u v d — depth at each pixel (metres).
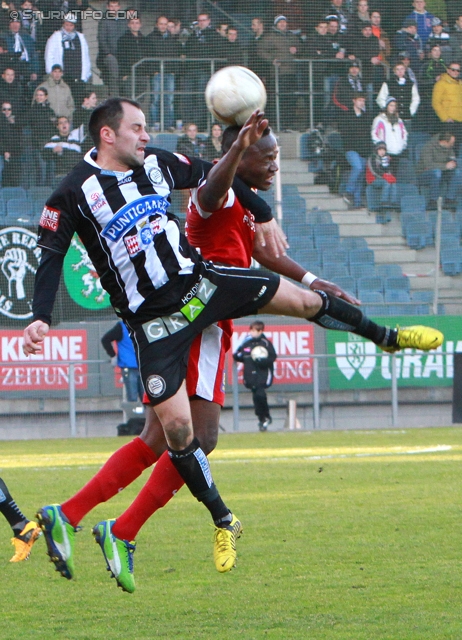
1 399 32.19
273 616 8.51
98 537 8.14
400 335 8.61
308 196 38.62
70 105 37.31
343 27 39.47
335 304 8.55
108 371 32.66
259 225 9.52
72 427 32.34
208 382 8.95
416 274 38.03
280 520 13.32
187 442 8.06
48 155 36.88
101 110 8.07
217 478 18.38
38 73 37.22
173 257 8.05
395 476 18.38
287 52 39.09
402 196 38.94
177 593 9.50
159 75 38.44
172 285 8.00
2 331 33.09
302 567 10.42
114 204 7.98
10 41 37.00
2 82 36.81
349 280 37.28
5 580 10.29
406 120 39.47
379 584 9.59
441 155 39.38
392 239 38.38
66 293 33.28
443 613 8.45
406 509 14.11
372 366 33.78
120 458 8.48
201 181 8.52
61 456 24.50
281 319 33.91
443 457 22.22
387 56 39.62
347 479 18.00
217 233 9.36
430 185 39.19
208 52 38.75
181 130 38.28
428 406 34.03
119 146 8.03
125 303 8.09
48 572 10.70
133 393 31.28
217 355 9.05
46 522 7.99
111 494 8.43
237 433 31.86
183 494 16.80
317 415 33.38
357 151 39.09
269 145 9.38
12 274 33.47
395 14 39.94
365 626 8.08
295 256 37.75
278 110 39.03
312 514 13.79
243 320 34.16
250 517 13.62
